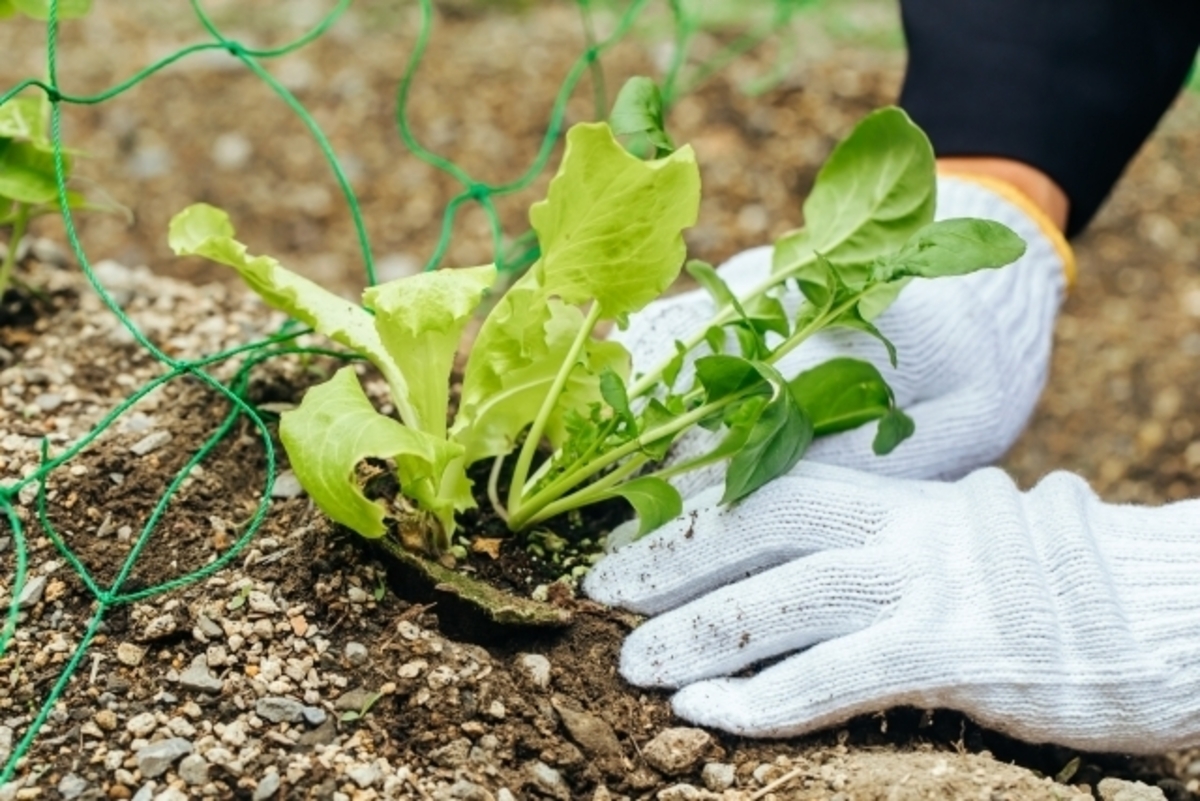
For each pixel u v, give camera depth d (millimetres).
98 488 1298
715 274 1302
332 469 1199
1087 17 1429
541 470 1296
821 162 1851
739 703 1242
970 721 1271
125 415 1350
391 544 1264
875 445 1283
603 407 1287
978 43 1431
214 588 1260
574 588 1292
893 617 1242
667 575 1275
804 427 1245
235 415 1298
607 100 1952
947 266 1223
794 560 1264
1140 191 1890
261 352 1391
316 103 1925
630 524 1312
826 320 1254
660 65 2021
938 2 1445
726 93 1951
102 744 1214
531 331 1241
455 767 1216
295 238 1729
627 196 1207
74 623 1252
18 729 1219
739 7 2199
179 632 1247
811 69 1998
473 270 1220
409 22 2145
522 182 1481
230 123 1873
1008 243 1222
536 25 2158
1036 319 1389
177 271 1684
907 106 1447
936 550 1255
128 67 1963
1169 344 1691
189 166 1798
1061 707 1232
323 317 1270
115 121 1846
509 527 1303
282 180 1795
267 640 1246
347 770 1210
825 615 1250
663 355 1339
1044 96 1422
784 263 1311
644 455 1272
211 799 1200
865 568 1250
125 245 1695
